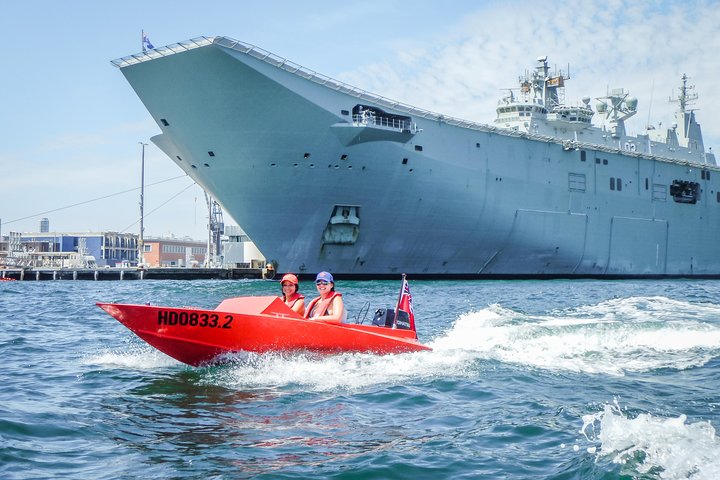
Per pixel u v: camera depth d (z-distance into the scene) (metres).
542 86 66.12
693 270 73.75
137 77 41.47
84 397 9.94
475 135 53.03
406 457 7.05
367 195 48.66
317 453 7.27
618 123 68.38
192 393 10.18
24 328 20.05
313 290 40.09
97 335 18.11
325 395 10.03
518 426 8.19
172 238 143.62
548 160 58.94
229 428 8.30
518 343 14.30
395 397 9.86
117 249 119.50
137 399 9.80
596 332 15.25
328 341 12.06
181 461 7.02
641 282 57.75
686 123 80.56
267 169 45.00
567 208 60.88
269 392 10.22
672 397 9.66
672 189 70.88
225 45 38.59
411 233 52.38
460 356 13.00
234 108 41.78
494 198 54.81
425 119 49.28
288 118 42.78
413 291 38.75
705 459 6.35
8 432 7.90
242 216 47.69
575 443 7.39
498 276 59.53
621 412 8.71
